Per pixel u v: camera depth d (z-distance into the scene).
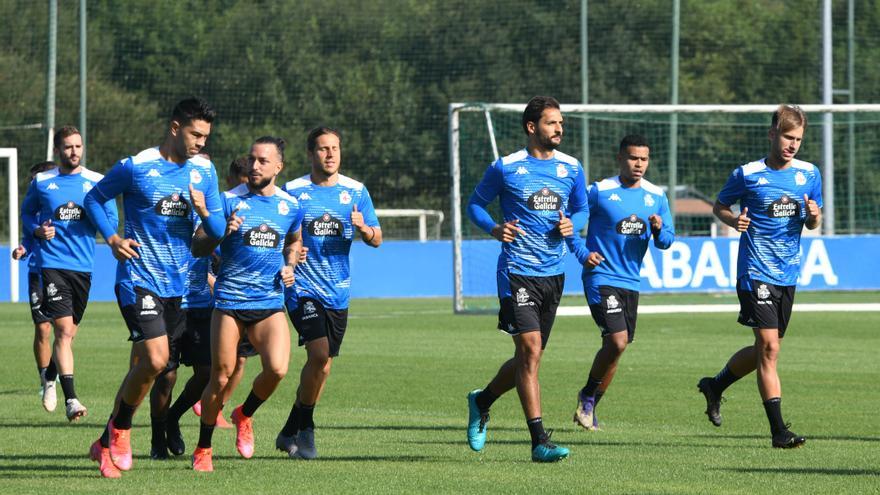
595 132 113.25
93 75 112.56
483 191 28.64
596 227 34.34
